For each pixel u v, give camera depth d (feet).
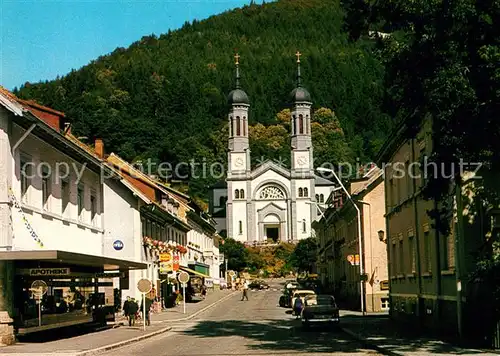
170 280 186.91
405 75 66.23
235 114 480.64
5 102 80.64
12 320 81.20
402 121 101.86
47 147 95.04
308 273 361.30
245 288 231.09
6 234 80.12
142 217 155.33
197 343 86.53
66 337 94.38
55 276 90.84
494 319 69.82
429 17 61.46
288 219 471.21
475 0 59.36
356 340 87.51
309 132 478.18
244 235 471.62
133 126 493.77
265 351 73.77
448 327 83.92
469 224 76.54
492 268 67.92
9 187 81.35
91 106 501.15
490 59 59.11
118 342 85.71
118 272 114.11
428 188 68.18
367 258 157.07
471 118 60.80
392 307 124.47
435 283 89.71
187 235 232.12
